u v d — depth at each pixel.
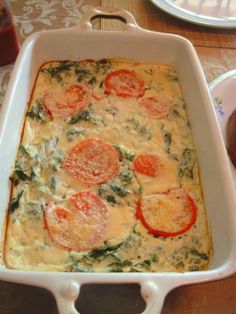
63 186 0.39
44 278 0.27
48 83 0.49
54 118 0.45
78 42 0.49
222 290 0.34
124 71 0.51
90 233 0.36
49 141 0.43
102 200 0.39
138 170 0.41
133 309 0.33
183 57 0.50
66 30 0.48
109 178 0.40
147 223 0.37
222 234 0.34
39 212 0.37
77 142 0.43
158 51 0.51
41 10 0.62
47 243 0.35
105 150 0.42
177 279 0.28
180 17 0.61
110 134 0.44
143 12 0.63
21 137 0.43
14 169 0.40
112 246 0.35
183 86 0.49
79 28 0.48
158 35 0.49
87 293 0.33
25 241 0.35
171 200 0.39
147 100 0.48
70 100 0.47
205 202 0.39
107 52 0.51
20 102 0.43
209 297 0.34
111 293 0.33
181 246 0.36
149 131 0.45
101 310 0.32
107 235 0.36
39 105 0.46
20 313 0.32
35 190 0.39
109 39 0.49
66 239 0.35
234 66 0.57
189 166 0.42
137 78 0.50
